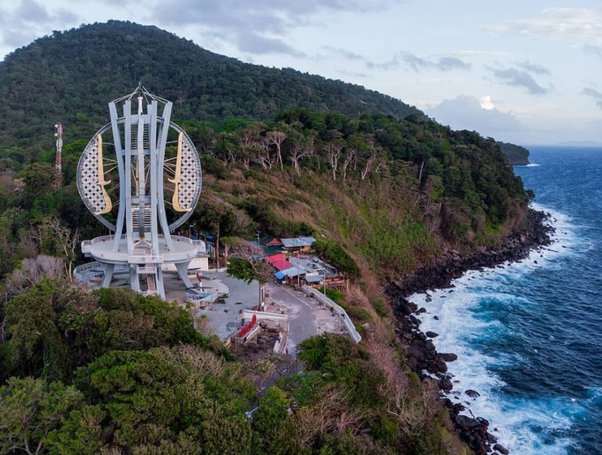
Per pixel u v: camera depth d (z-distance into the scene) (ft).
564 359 200.13
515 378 184.34
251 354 135.54
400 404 121.49
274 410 92.99
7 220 226.17
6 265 181.06
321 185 341.82
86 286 171.01
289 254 235.40
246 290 193.77
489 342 214.07
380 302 229.45
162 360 91.04
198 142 365.20
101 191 175.32
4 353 121.19
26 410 84.17
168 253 172.76
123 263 171.42
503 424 157.48
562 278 309.63
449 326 230.48
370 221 332.19
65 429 78.48
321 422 97.91
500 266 335.88
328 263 227.20
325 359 119.24
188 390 87.86
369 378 114.62
